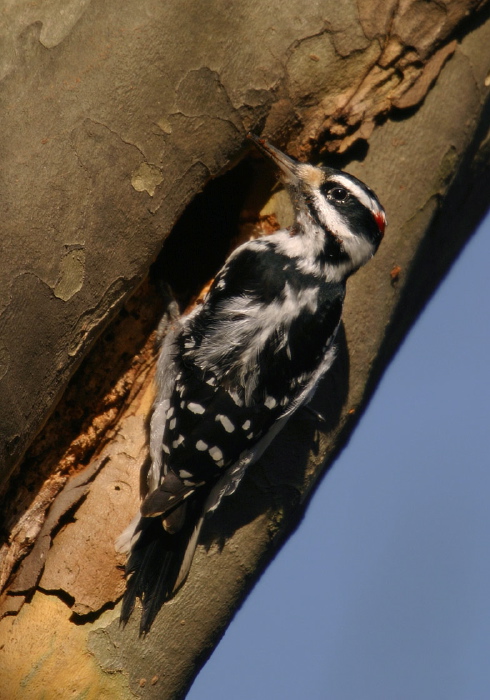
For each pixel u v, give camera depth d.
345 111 8.30
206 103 7.71
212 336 8.32
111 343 8.43
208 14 7.57
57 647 7.41
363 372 8.66
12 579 7.62
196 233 9.17
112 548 7.66
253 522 8.05
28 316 7.04
